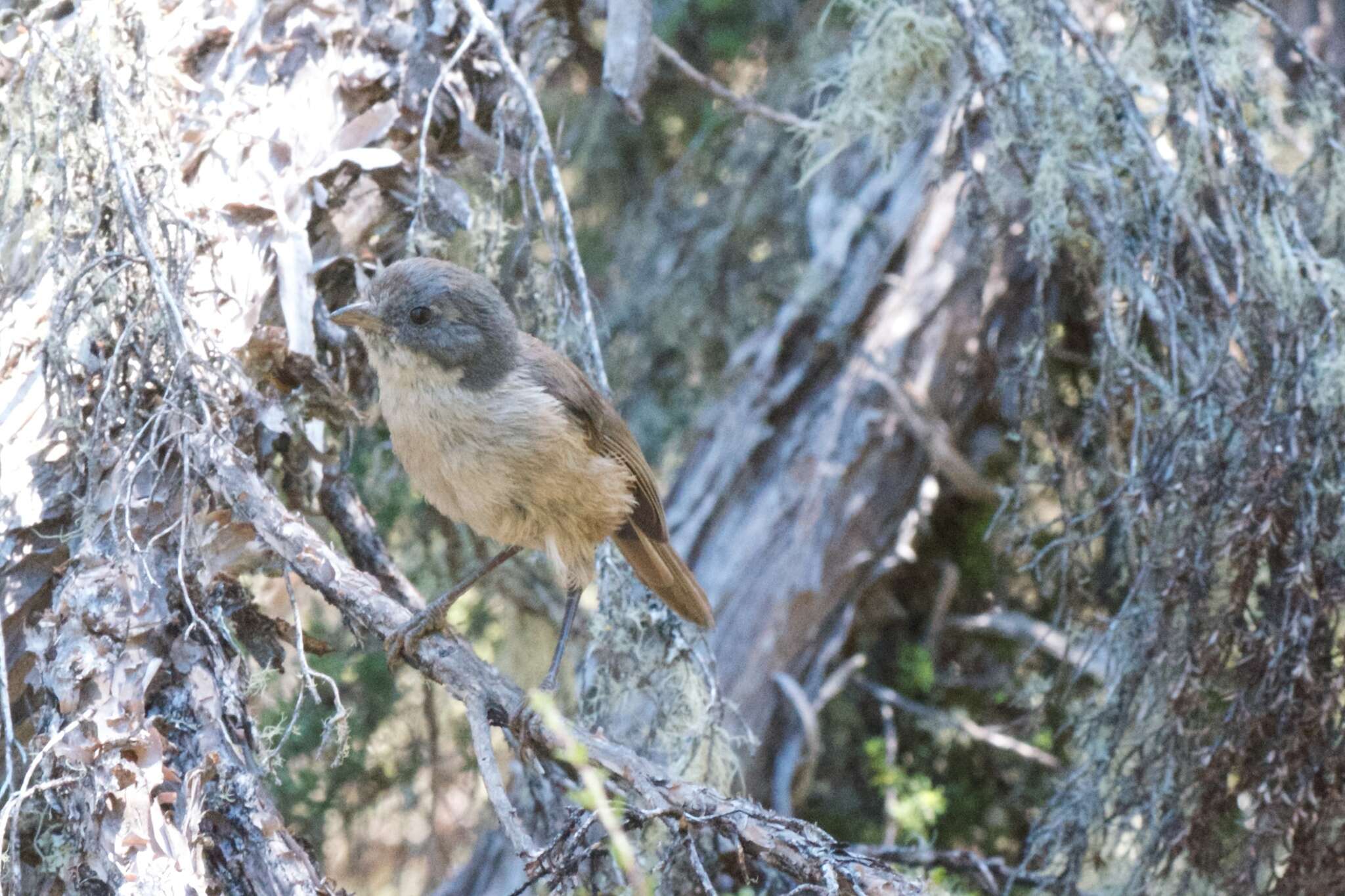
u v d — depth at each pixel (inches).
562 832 241.0
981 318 482.3
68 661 248.2
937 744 492.4
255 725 275.4
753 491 482.9
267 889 250.5
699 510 484.7
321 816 443.2
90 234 273.1
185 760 257.4
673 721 341.4
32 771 228.2
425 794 478.3
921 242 493.7
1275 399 313.1
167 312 264.7
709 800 247.3
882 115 392.5
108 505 265.6
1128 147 354.3
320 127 324.8
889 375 479.5
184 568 267.9
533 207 385.7
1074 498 377.4
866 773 491.5
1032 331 466.9
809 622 469.7
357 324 292.0
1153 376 329.4
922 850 375.6
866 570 480.1
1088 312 406.0
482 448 292.7
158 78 300.7
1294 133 433.4
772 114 418.3
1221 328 334.3
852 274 501.4
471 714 269.9
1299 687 302.0
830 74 478.3
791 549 469.1
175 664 265.9
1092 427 373.1
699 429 509.4
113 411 272.1
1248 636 311.0
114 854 233.9
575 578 312.2
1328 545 309.4
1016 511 377.7
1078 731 354.9
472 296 293.0
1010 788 487.8
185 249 274.1
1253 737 311.4
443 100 345.7
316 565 276.7
